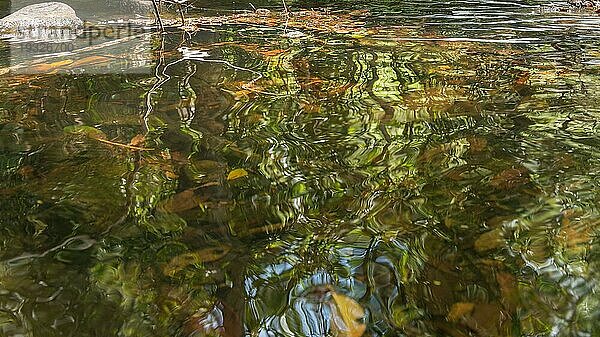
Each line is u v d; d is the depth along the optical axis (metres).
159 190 1.66
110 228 1.47
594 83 2.77
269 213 1.54
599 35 4.10
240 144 2.01
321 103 2.51
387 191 1.64
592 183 1.65
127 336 1.10
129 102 2.55
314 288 1.23
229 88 2.77
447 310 1.16
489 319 1.13
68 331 1.11
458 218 1.49
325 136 2.09
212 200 1.61
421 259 1.33
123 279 1.27
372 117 2.30
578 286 1.21
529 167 1.77
